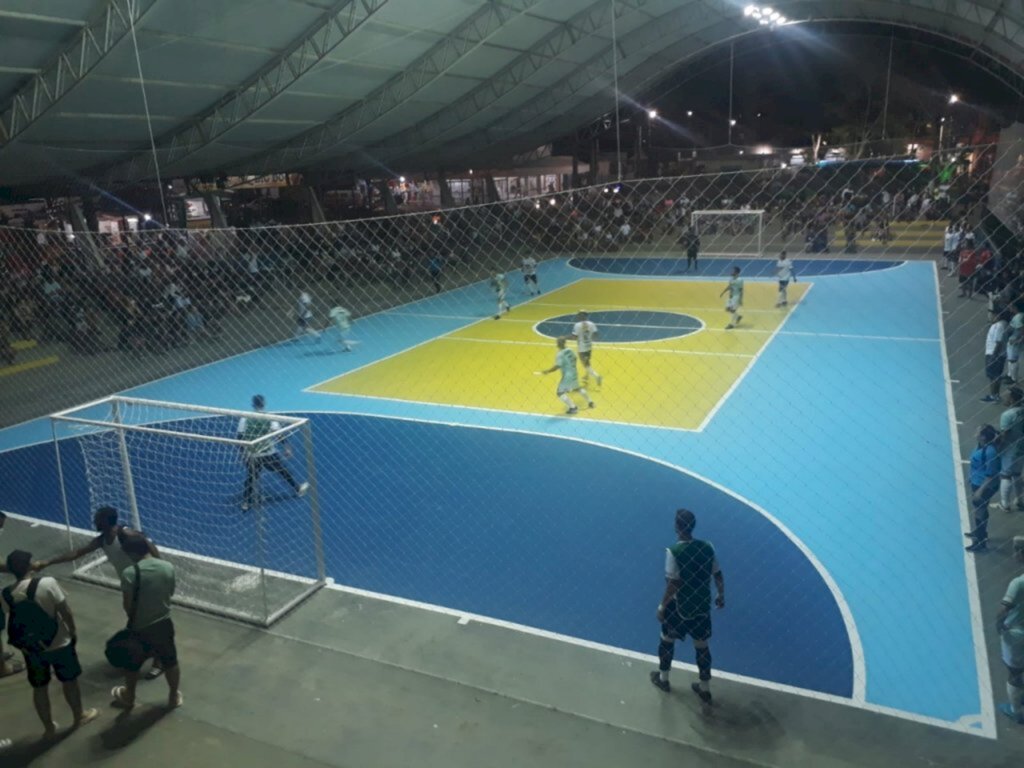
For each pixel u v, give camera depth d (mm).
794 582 8414
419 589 8664
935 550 8922
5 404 17516
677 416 14156
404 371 18812
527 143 40875
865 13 38625
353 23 19141
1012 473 9023
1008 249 22078
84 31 15656
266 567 9312
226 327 24188
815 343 19031
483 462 12391
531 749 5926
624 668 7043
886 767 5645
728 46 46438
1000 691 6508
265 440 7934
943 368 16312
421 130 30703
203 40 17656
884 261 30547
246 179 34969
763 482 11078
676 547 6281
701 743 5969
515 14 22531
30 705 6730
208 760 5906
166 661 6379
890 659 7023
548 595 8414
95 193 25484
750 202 37188
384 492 11430
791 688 6664
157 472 12531
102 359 21094
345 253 29016
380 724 6285
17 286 21859
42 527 10812
